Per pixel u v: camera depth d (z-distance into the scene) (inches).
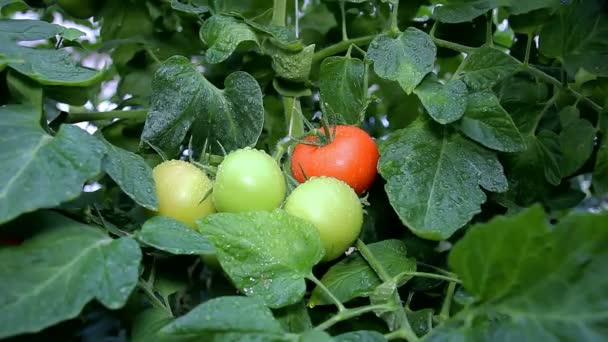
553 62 22.2
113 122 21.7
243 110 18.3
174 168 16.6
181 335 12.8
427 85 17.3
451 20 19.3
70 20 30.1
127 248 12.6
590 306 11.4
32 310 11.1
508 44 27.3
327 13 29.4
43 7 26.2
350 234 15.6
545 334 11.5
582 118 20.2
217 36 18.3
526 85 20.5
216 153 18.8
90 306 17.1
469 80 18.2
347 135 17.5
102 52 24.7
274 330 12.2
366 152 17.4
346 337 12.8
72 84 15.3
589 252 11.3
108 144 14.7
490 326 12.2
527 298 12.1
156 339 14.0
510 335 11.8
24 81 15.1
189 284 19.5
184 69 18.2
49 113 18.7
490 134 16.8
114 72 29.9
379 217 19.9
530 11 19.3
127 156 14.8
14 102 15.6
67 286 11.7
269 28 18.7
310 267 14.2
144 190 14.1
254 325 12.2
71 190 12.0
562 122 19.9
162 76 17.9
